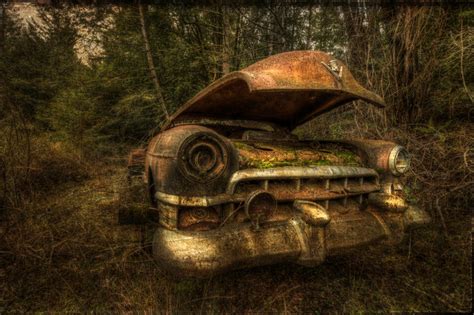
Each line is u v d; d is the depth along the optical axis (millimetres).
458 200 2811
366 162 2096
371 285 1809
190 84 6176
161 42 6117
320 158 1892
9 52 5258
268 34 6441
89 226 2518
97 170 4867
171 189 1442
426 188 2889
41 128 5926
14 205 2604
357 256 2164
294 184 1713
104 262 2016
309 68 1814
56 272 1893
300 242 1545
